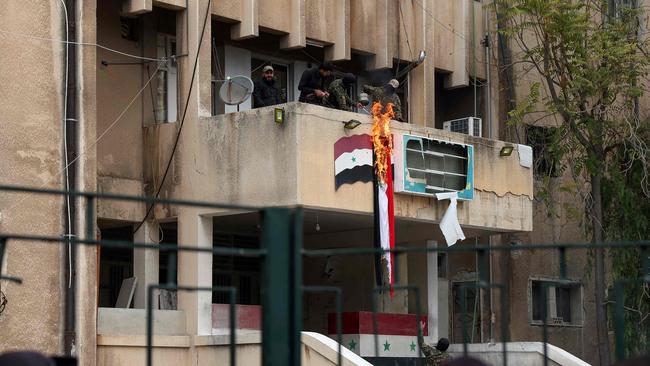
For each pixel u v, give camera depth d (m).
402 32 35.75
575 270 41.78
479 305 39.12
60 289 27.64
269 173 29.48
